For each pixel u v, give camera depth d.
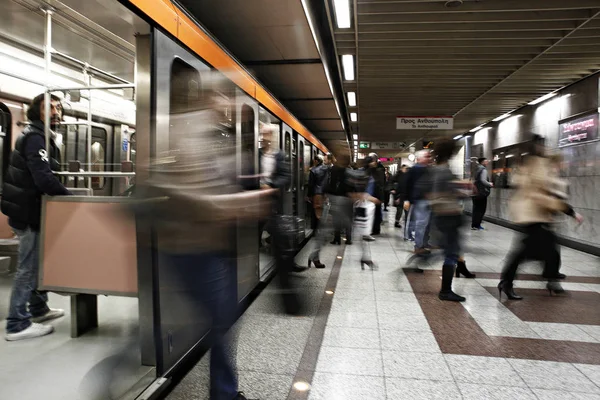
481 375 2.70
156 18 2.32
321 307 4.05
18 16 3.61
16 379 2.43
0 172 4.35
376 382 2.59
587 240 7.46
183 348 2.64
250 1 5.15
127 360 2.43
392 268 5.75
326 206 5.98
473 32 6.43
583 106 8.30
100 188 5.55
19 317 3.03
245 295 3.93
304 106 11.76
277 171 3.56
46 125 3.03
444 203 4.25
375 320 3.70
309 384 2.56
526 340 3.28
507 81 8.75
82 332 3.12
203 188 1.71
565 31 6.23
